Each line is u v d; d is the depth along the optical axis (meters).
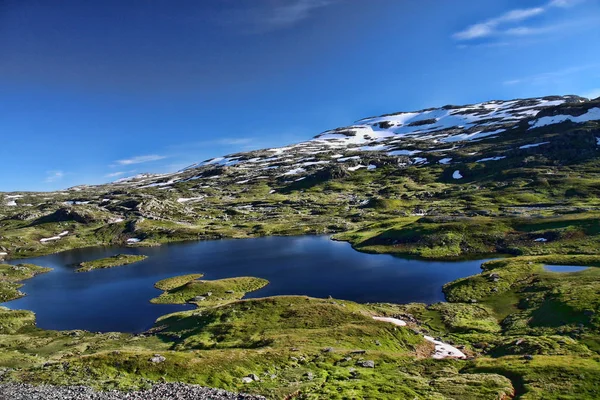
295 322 62.00
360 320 62.16
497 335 57.22
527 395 33.44
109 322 78.38
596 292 60.62
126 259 148.75
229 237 192.00
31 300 98.38
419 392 35.41
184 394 33.94
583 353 42.75
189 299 90.00
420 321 66.81
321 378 40.44
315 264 119.50
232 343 55.66
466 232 127.94
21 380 38.88
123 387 36.19
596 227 109.19
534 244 111.06
